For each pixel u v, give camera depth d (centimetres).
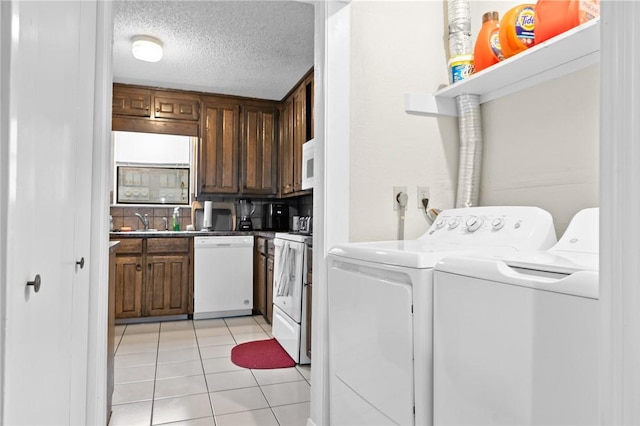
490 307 94
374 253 137
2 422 66
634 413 53
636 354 53
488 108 192
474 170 190
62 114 101
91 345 147
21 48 71
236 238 419
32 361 81
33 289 80
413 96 191
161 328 373
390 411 125
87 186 135
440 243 164
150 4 269
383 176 187
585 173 147
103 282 152
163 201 444
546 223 139
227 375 262
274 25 296
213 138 446
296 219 449
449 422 106
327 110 178
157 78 402
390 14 191
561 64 153
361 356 142
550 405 80
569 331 77
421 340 114
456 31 188
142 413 210
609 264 56
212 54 346
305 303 282
